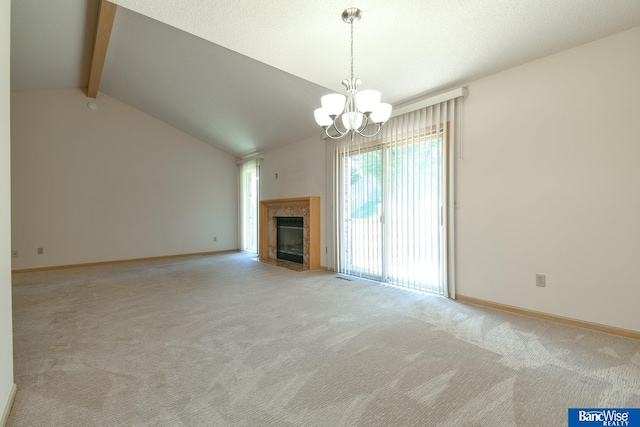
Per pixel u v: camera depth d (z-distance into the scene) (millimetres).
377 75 3092
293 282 4266
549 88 2715
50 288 3984
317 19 2166
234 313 2986
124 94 5711
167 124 6637
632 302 2354
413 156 3682
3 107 1527
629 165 2350
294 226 5914
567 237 2641
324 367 1948
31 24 3508
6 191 1571
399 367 1941
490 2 2006
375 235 4258
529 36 2410
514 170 2934
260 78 4117
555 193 2697
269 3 1992
